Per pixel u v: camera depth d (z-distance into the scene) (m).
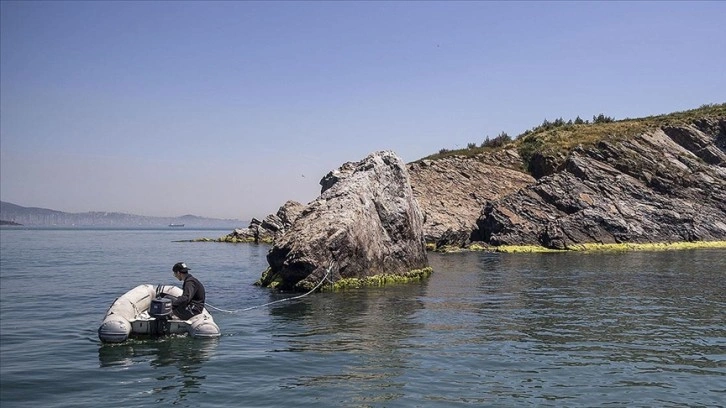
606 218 43.78
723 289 19.92
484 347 11.08
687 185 50.91
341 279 20.44
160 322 12.11
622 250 41.09
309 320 14.15
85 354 10.77
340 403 7.84
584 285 21.28
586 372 9.35
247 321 14.05
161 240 79.75
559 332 12.52
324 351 10.78
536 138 65.81
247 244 62.75
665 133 59.25
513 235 43.50
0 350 11.12
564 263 31.20
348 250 20.73
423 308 15.98
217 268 30.58
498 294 18.91
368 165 24.47
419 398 8.05
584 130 65.62
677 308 15.80
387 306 16.39
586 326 13.22
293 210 67.44
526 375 9.18
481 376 9.12
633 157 53.25
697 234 45.41
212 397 8.16
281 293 19.30
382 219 23.56
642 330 12.76
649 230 44.94
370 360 10.09
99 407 7.83
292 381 8.88
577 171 51.16
